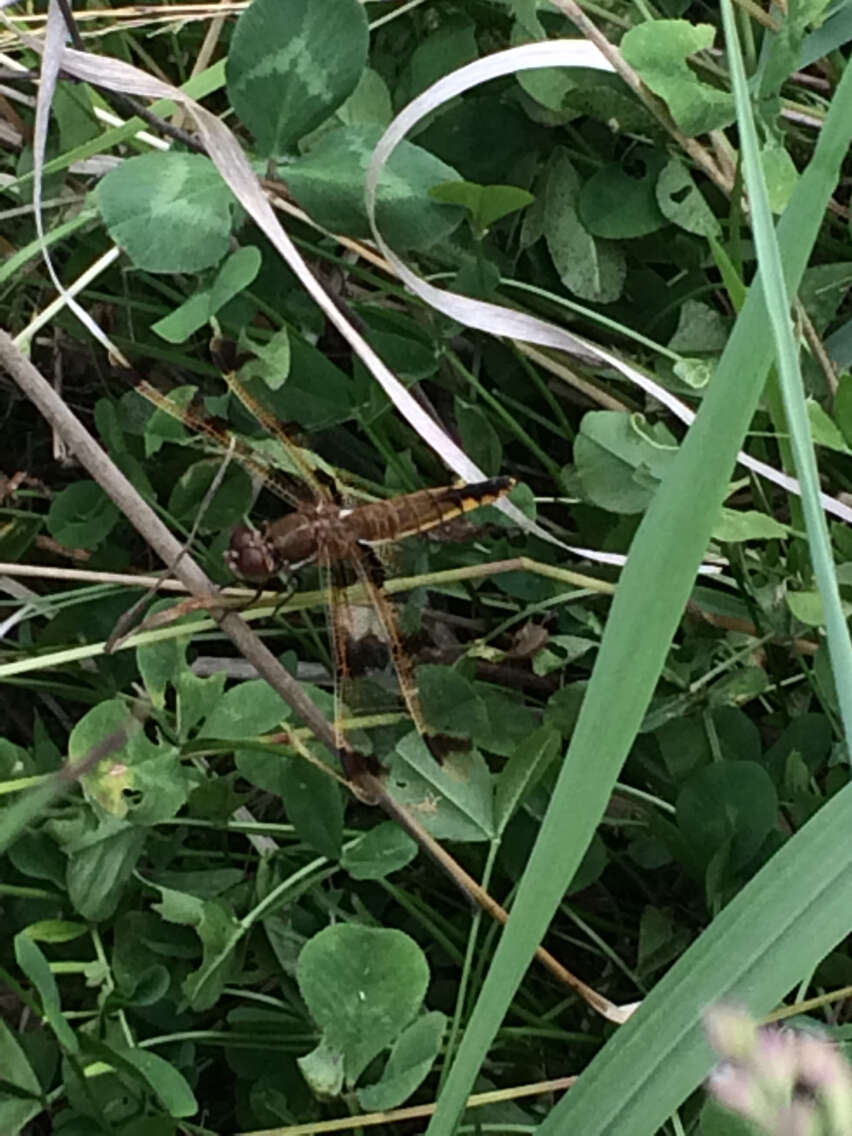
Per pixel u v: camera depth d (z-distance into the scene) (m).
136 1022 0.19
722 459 0.14
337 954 0.16
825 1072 0.11
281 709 0.18
